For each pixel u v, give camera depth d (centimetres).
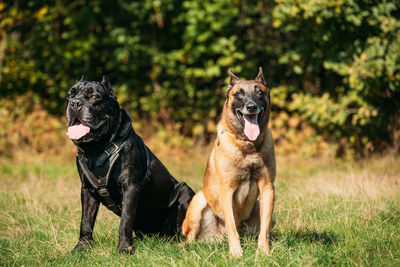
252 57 1329
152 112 1308
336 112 1144
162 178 535
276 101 1220
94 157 456
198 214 519
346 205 609
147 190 516
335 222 532
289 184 773
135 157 472
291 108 1167
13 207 653
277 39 1307
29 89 1330
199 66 1369
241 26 1324
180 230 557
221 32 1305
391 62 1070
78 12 1298
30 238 523
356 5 1103
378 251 418
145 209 530
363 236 466
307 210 585
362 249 422
